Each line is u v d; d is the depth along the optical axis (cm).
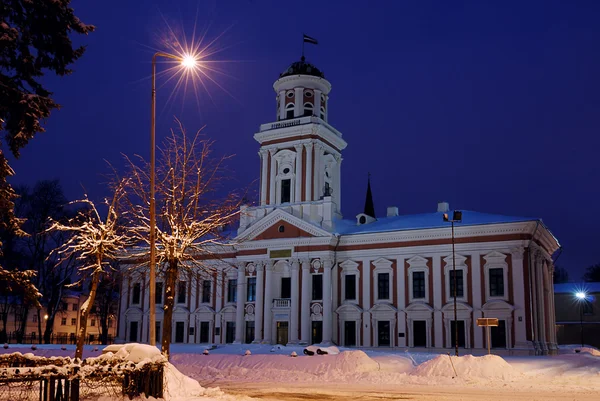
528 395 2516
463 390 2770
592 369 3959
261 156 6912
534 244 5606
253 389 2866
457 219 4756
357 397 2441
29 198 6600
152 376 1958
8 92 2292
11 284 2534
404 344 5741
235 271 6619
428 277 5750
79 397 1784
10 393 1728
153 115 2588
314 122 6662
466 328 5516
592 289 9081
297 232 6225
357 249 6097
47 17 2370
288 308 6153
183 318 6794
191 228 3444
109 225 2898
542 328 5562
